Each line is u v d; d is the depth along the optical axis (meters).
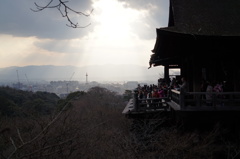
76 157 7.57
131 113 14.56
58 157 6.34
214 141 11.79
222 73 13.76
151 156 10.81
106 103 43.78
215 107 10.72
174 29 11.80
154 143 11.16
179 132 12.28
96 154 9.72
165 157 10.65
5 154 6.45
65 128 6.45
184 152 11.31
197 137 11.73
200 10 13.46
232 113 10.78
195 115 10.91
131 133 11.97
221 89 11.77
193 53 11.84
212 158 11.48
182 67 17.06
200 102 10.84
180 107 10.85
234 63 11.94
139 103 14.76
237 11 13.73
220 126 11.54
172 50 13.77
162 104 15.34
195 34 11.02
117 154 10.73
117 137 12.01
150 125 13.88
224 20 12.91
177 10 13.27
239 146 11.39
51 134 6.14
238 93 10.63
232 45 11.74
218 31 11.80
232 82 13.30
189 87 14.41
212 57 11.91
